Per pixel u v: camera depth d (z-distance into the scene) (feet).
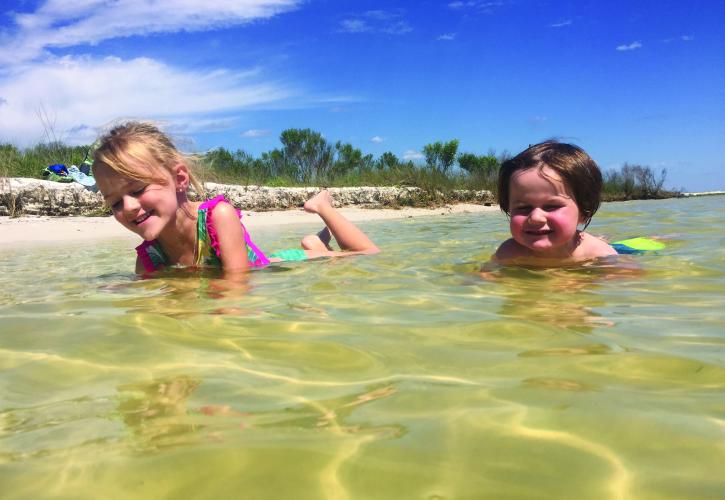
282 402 1.26
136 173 3.24
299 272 3.22
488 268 3.29
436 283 2.80
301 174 18.93
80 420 1.19
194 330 1.88
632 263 3.34
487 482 0.91
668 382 1.34
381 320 2.00
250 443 1.06
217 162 16.11
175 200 3.47
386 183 16.79
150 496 0.91
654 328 1.85
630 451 1.00
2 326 2.04
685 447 1.01
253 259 3.71
